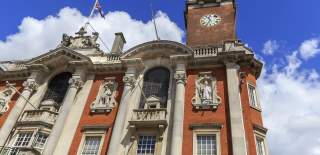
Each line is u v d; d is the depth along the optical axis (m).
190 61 26.11
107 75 28.12
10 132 24.91
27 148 22.50
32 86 28.12
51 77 29.52
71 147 23.03
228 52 25.22
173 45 26.75
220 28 32.28
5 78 31.00
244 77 24.61
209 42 31.14
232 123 20.95
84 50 31.17
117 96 25.98
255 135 21.91
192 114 22.81
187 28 33.66
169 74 26.72
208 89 24.34
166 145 21.30
